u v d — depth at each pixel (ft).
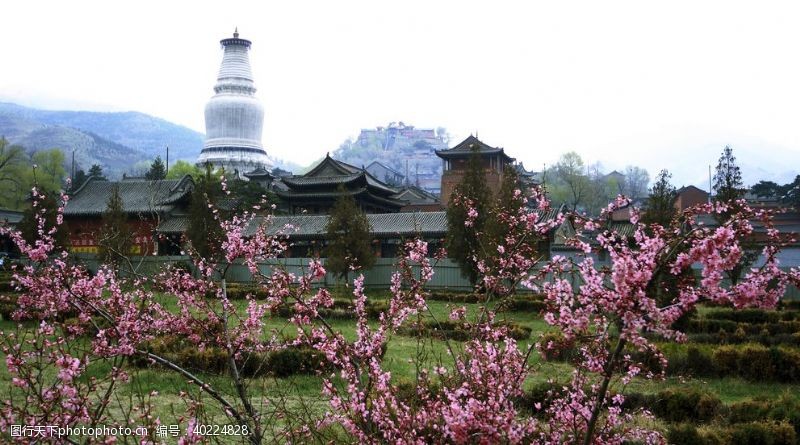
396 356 57.06
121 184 204.74
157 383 47.70
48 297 29.86
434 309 94.43
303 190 226.79
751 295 18.29
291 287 28.86
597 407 20.38
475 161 129.39
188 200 183.73
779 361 57.41
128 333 27.78
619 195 24.22
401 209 257.14
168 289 37.27
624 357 27.50
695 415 43.68
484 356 24.56
